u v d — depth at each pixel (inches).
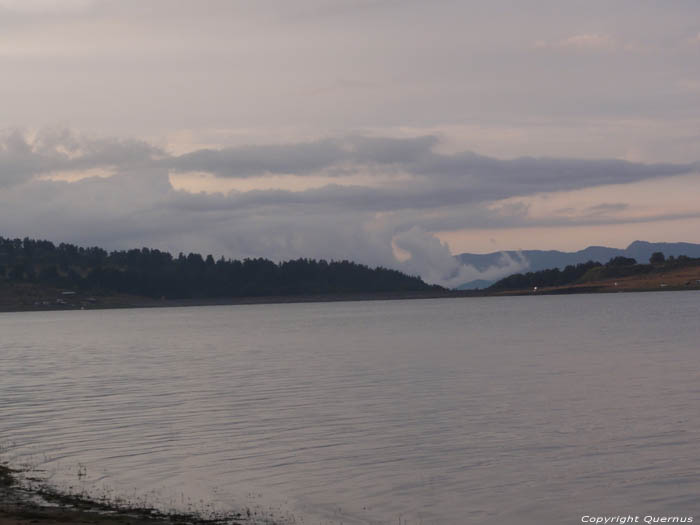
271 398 1995.6
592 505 1029.2
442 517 980.6
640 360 2888.8
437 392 2065.7
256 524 917.2
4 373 2876.5
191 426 1571.1
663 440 1401.3
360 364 2970.0
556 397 1941.4
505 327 5575.8
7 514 920.9
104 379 2568.9
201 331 6486.2
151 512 949.8
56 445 1376.7
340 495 1064.2
